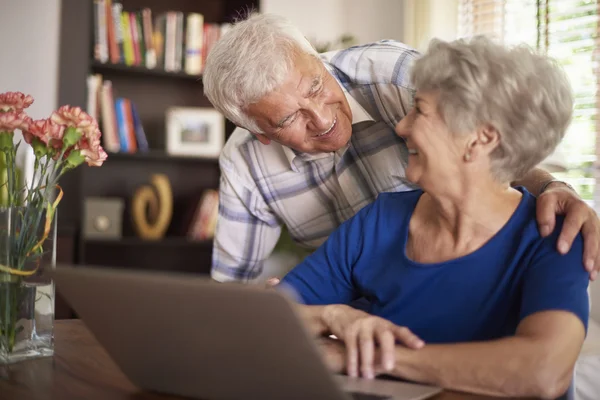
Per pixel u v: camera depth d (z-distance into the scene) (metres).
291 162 1.84
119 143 3.73
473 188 1.14
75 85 3.52
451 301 1.19
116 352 0.99
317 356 0.78
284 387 0.85
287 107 1.54
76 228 3.53
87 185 3.86
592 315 2.96
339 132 1.61
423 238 1.25
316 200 1.93
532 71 1.09
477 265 1.17
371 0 4.20
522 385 0.97
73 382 1.09
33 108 3.48
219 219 2.05
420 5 3.79
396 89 1.72
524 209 1.17
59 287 0.94
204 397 0.96
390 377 1.11
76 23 3.51
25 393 1.03
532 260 1.13
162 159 3.88
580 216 1.13
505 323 1.16
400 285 1.24
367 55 1.78
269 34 1.53
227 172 1.98
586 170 3.16
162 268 4.09
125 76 3.94
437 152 1.12
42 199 1.27
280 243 3.65
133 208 3.82
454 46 1.12
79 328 1.52
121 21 3.69
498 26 3.66
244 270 2.08
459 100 1.08
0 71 3.44
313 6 4.28
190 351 0.89
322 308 1.18
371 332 1.09
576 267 1.08
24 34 3.46
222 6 4.19
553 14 3.38
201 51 3.90
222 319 0.82
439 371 1.02
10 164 1.29
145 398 1.00
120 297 0.88
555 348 0.98
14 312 1.22
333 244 1.38
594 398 2.17
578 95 3.24
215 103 1.63
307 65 1.54
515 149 1.10
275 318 0.78
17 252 1.22
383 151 1.80
